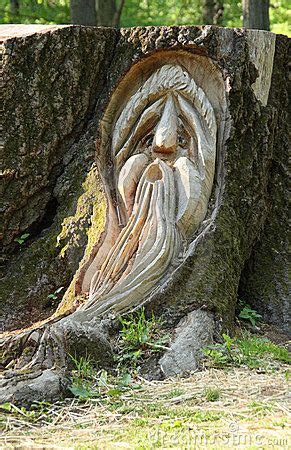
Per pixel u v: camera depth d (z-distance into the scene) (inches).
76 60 347.6
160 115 339.3
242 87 339.0
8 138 345.7
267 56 349.7
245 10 561.3
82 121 350.3
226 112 336.8
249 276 360.2
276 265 360.2
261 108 347.9
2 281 342.3
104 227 327.6
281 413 252.4
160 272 316.2
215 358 296.8
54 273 336.5
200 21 868.0
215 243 323.9
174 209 325.7
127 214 329.1
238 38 339.0
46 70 347.3
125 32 348.5
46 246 340.2
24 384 269.0
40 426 255.8
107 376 286.8
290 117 368.5
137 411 260.7
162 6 912.3
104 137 347.3
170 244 319.3
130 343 299.1
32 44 346.6
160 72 342.0
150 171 331.0
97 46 349.1
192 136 335.9
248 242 346.3
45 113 346.6
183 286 315.6
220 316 315.0
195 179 327.9
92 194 339.0
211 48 337.4
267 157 350.3
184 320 309.9
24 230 347.9
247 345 310.7
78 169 346.6
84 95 348.8
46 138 347.3
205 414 253.6
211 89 340.2
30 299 336.2
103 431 247.3
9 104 346.3
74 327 291.6
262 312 355.6
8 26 367.6
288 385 278.4
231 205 333.7
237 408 258.5
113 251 321.1
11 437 245.0
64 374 280.2
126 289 312.2
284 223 364.8
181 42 337.7
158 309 311.9
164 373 291.3
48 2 819.4
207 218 330.0
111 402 268.8
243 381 282.8
